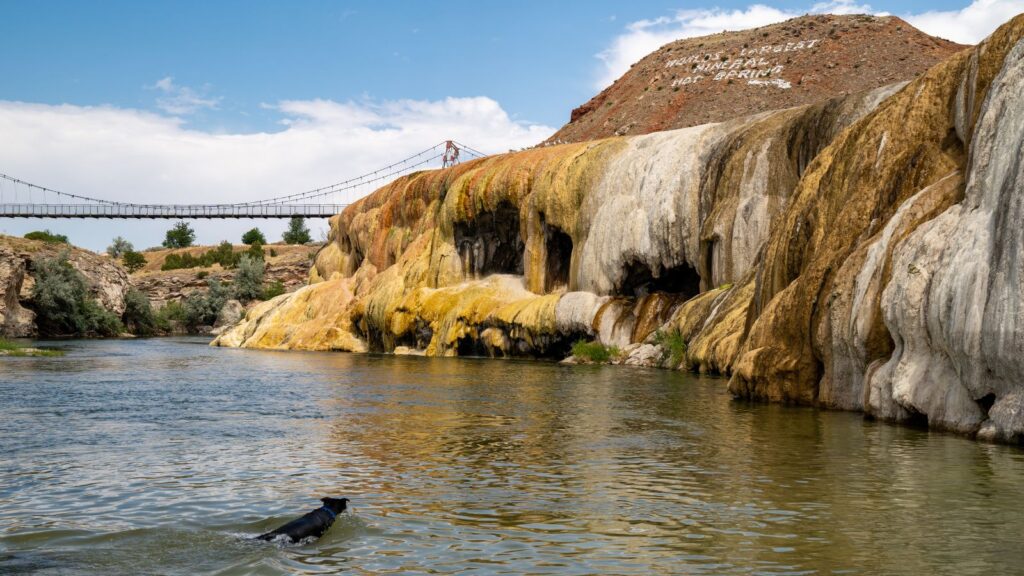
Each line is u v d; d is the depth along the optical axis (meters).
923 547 9.47
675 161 46.12
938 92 21.89
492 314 53.12
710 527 10.38
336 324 68.38
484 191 58.94
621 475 13.61
